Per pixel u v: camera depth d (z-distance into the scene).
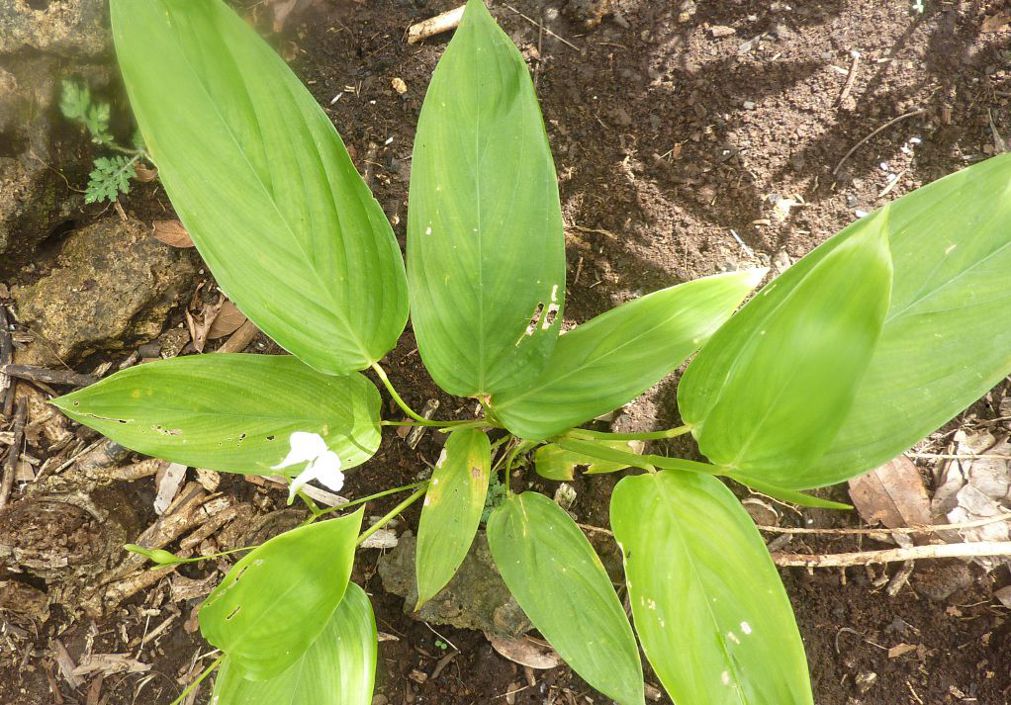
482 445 0.39
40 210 0.46
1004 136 0.44
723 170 0.46
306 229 0.35
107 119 0.46
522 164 0.34
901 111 0.45
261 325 0.35
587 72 0.48
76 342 0.46
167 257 0.47
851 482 0.44
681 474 0.36
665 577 0.34
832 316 0.28
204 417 0.37
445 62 0.34
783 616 0.34
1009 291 0.32
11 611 0.45
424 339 0.36
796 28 0.47
